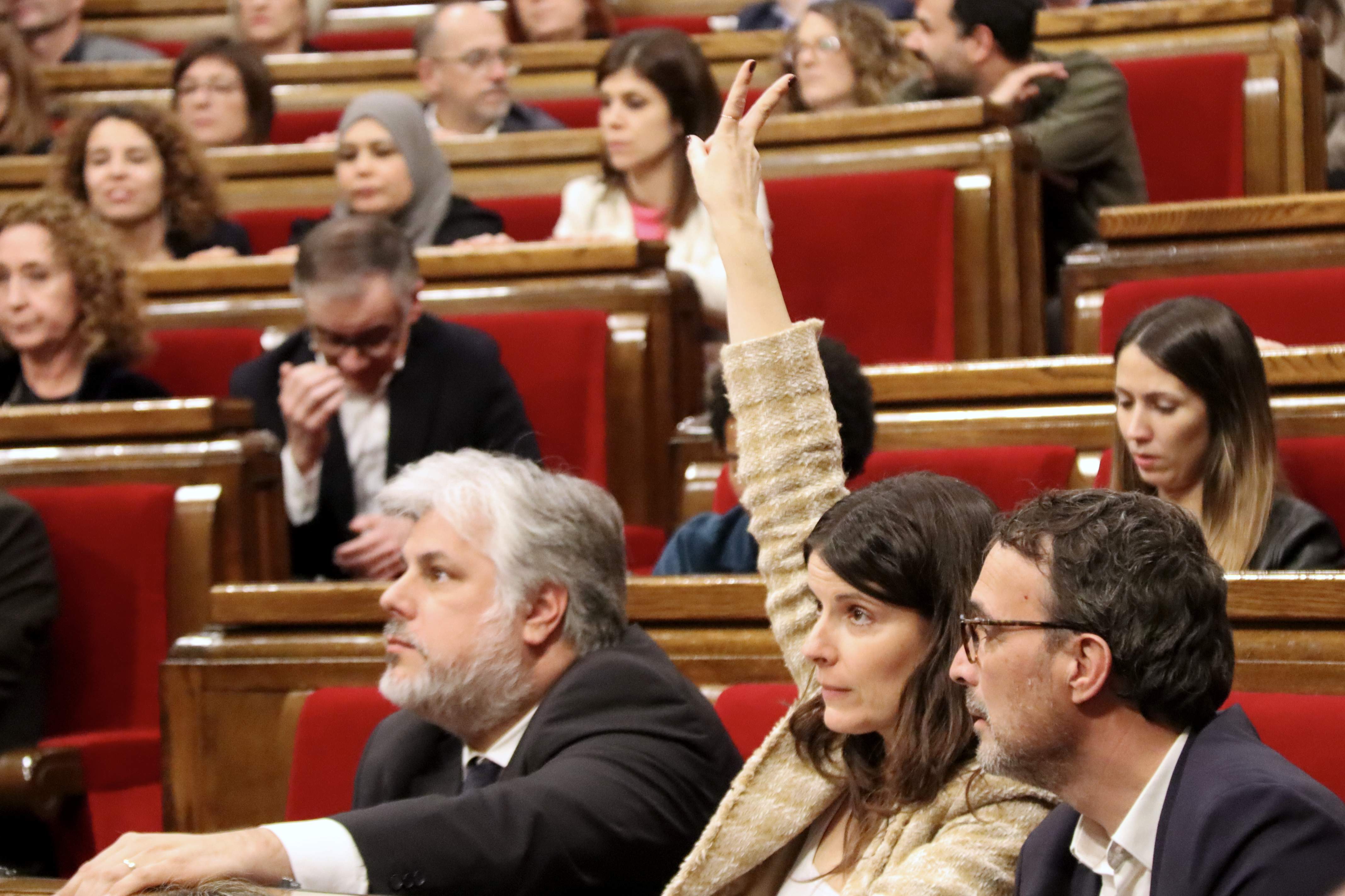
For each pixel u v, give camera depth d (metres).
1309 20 5.44
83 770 3.50
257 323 5.12
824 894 2.09
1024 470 3.58
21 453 4.04
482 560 2.50
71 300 4.59
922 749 1.98
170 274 5.20
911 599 1.99
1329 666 2.30
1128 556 1.63
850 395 3.11
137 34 8.91
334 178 6.19
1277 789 1.53
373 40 8.43
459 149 6.04
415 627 2.50
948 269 4.86
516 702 2.52
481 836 2.23
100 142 5.59
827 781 2.14
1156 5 5.53
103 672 3.87
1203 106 5.38
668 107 5.23
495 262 4.91
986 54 5.31
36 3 8.07
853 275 4.94
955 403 3.78
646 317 4.78
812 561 2.06
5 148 6.75
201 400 4.00
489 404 4.34
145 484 3.96
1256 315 3.93
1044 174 5.23
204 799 3.14
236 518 3.94
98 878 2.04
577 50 7.25
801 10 7.25
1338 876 1.49
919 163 4.99
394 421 4.25
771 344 2.37
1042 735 1.66
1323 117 5.48
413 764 2.66
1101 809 1.68
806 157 5.12
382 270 4.20
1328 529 2.97
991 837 1.95
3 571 3.76
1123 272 4.18
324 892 2.07
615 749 2.38
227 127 6.73
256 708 3.13
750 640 2.83
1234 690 2.35
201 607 3.89
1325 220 4.03
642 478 4.71
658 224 5.30
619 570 2.60
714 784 2.46
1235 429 2.98
